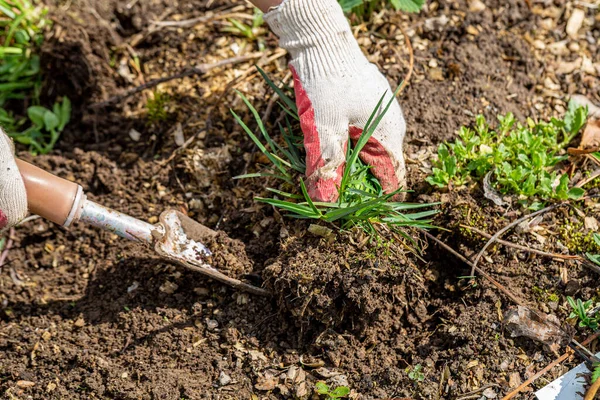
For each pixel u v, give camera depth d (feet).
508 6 5.10
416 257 4.53
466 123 4.77
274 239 4.58
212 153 4.84
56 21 5.19
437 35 5.02
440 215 4.56
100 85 5.16
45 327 4.61
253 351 4.42
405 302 4.44
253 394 4.34
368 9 5.07
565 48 5.04
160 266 4.65
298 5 4.39
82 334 4.55
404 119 4.73
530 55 4.99
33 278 4.78
